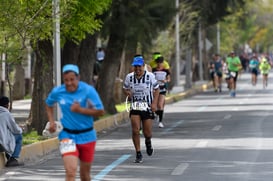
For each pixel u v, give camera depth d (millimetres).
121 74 83312
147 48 64625
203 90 111688
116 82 75750
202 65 139125
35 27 38375
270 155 36500
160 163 34469
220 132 48594
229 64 91312
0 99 34688
